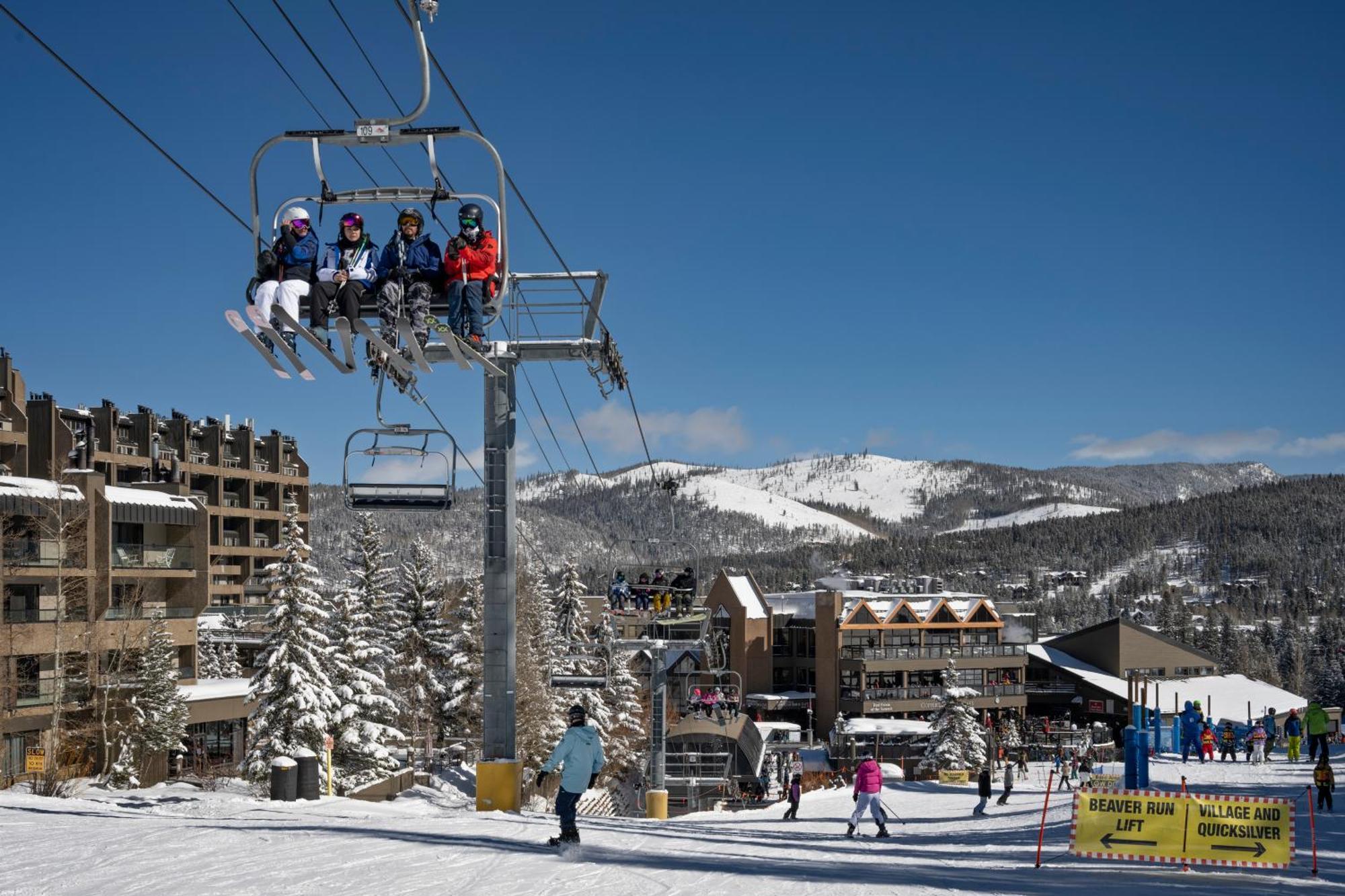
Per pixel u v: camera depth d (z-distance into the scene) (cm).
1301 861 1423
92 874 970
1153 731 4741
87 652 3944
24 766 3859
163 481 8338
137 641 4138
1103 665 10325
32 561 4041
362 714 4262
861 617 9325
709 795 6328
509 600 2181
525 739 5453
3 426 6312
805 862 1286
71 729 3997
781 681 10256
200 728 5038
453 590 6650
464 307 1259
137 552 4762
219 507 8962
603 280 2108
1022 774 5419
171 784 4038
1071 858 1476
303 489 10131
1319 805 2133
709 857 1249
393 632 5909
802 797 4788
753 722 8475
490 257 1256
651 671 3572
